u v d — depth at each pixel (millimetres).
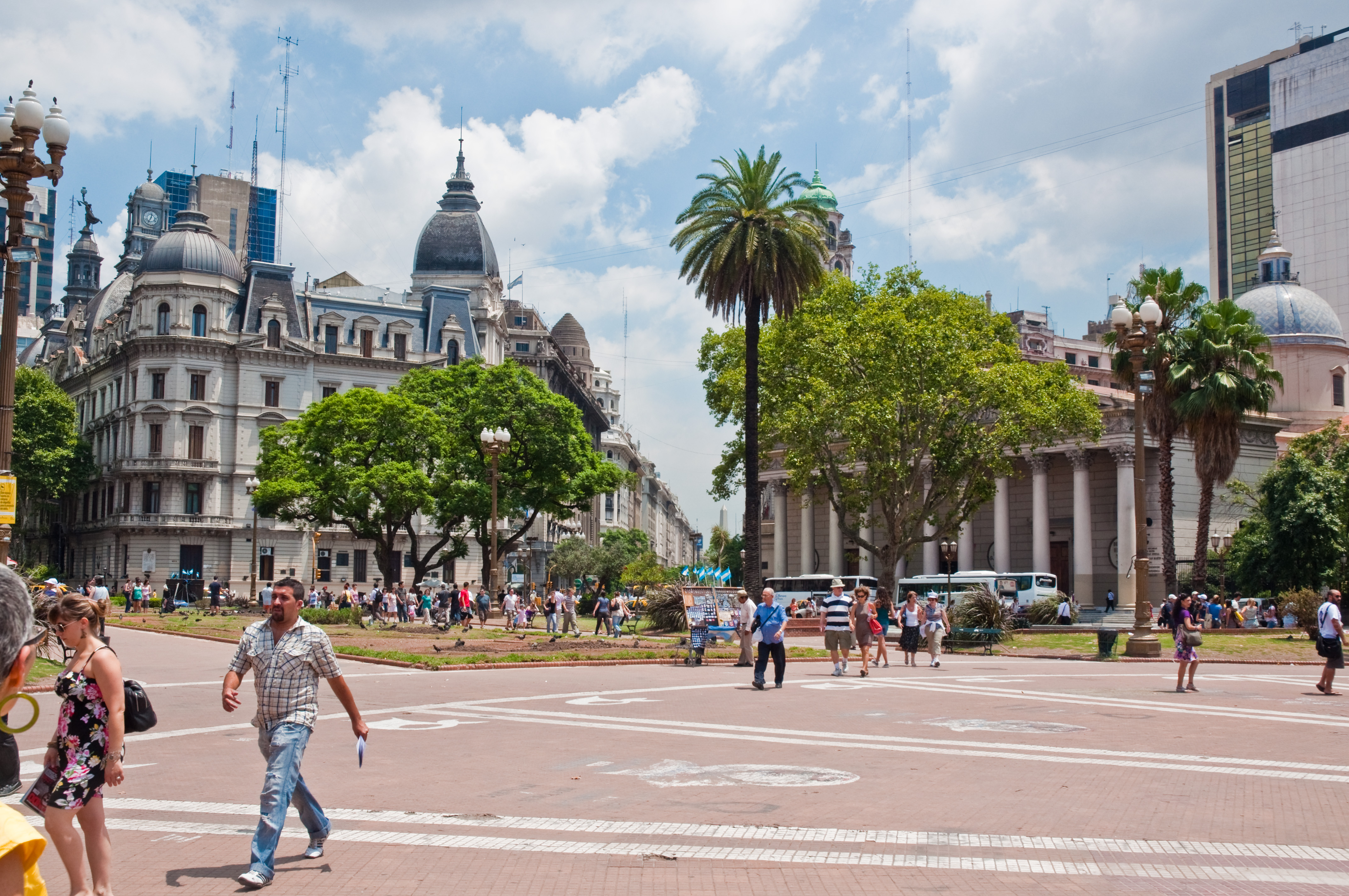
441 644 35656
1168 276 49000
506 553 76875
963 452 55750
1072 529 75625
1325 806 10688
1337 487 55250
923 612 32625
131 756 13516
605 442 163500
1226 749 14359
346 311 95500
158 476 87250
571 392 134375
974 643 37906
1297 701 20828
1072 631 45719
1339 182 133375
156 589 86438
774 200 43156
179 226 91250
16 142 16969
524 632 45688
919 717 17672
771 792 11344
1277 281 92625
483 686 22625
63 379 110062
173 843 9125
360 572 92812
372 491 65375
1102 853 8797
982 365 55656
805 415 52688
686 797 11055
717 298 42562
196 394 88938
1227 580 65750
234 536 89062
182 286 88812
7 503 16734
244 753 13734
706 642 29203
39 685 20250
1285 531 54750
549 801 10844
